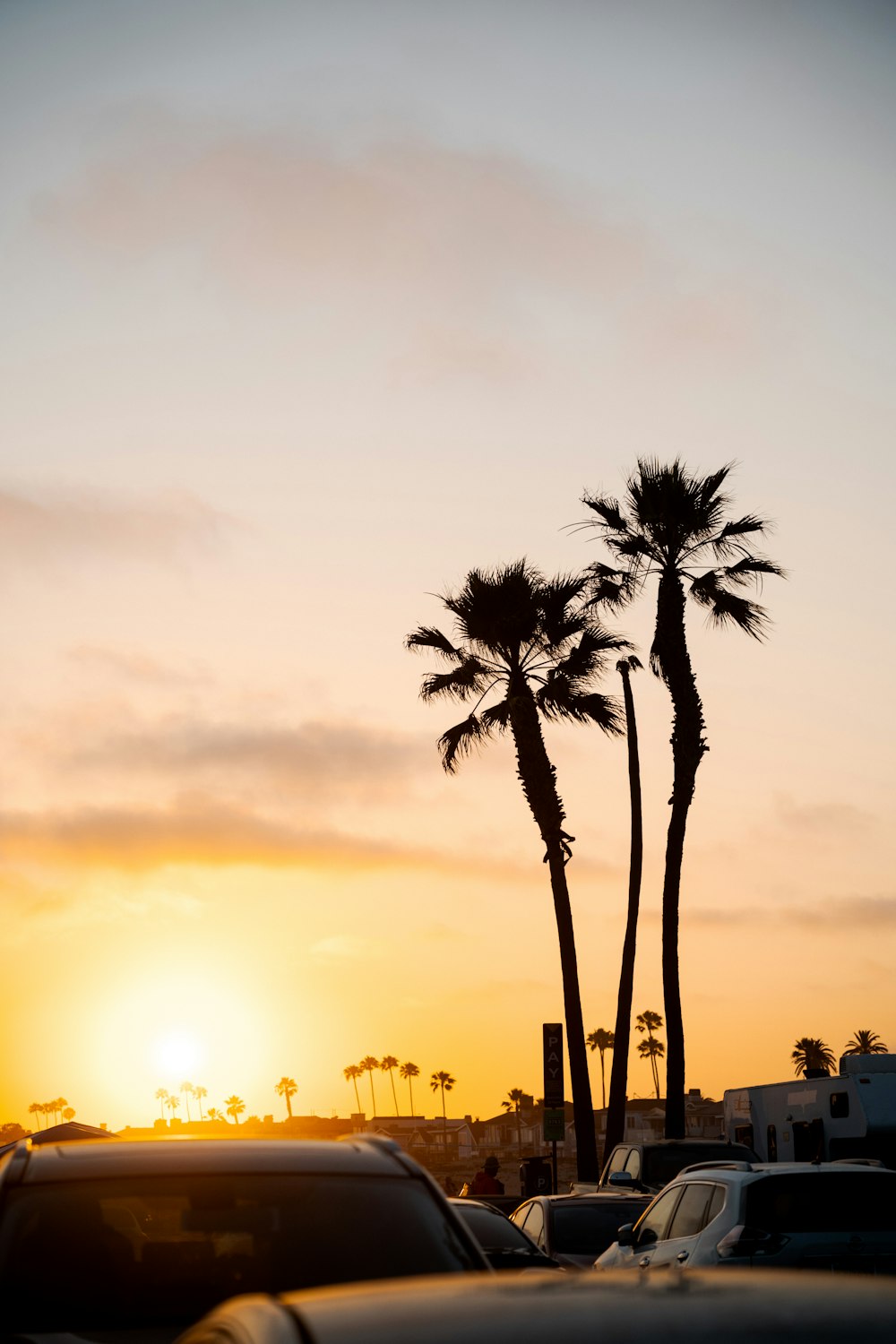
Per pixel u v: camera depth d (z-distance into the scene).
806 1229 11.25
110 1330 4.68
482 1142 152.88
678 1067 30.61
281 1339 2.68
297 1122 111.94
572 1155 123.75
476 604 34.16
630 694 35.62
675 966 31.06
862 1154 20.17
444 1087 167.75
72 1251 4.93
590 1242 15.52
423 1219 5.22
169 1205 5.15
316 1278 4.92
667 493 32.25
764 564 32.50
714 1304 2.62
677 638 32.31
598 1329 2.48
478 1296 2.79
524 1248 12.59
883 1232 11.29
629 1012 34.16
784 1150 22.61
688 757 31.73
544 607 34.31
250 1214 5.13
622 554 33.19
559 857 33.25
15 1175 5.25
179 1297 4.82
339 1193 5.27
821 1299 2.65
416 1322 2.61
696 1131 124.44
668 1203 13.20
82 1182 5.18
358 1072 175.50
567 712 34.09
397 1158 5.65
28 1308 4.73
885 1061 20.66
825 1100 21.16
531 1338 2.46
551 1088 26.92
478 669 34.75
